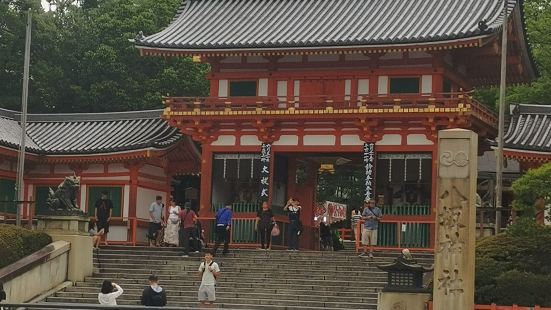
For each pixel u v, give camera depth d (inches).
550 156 2005.4
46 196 2369.6
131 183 2289.6
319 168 2332.7
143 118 2429.9
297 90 2167.8
